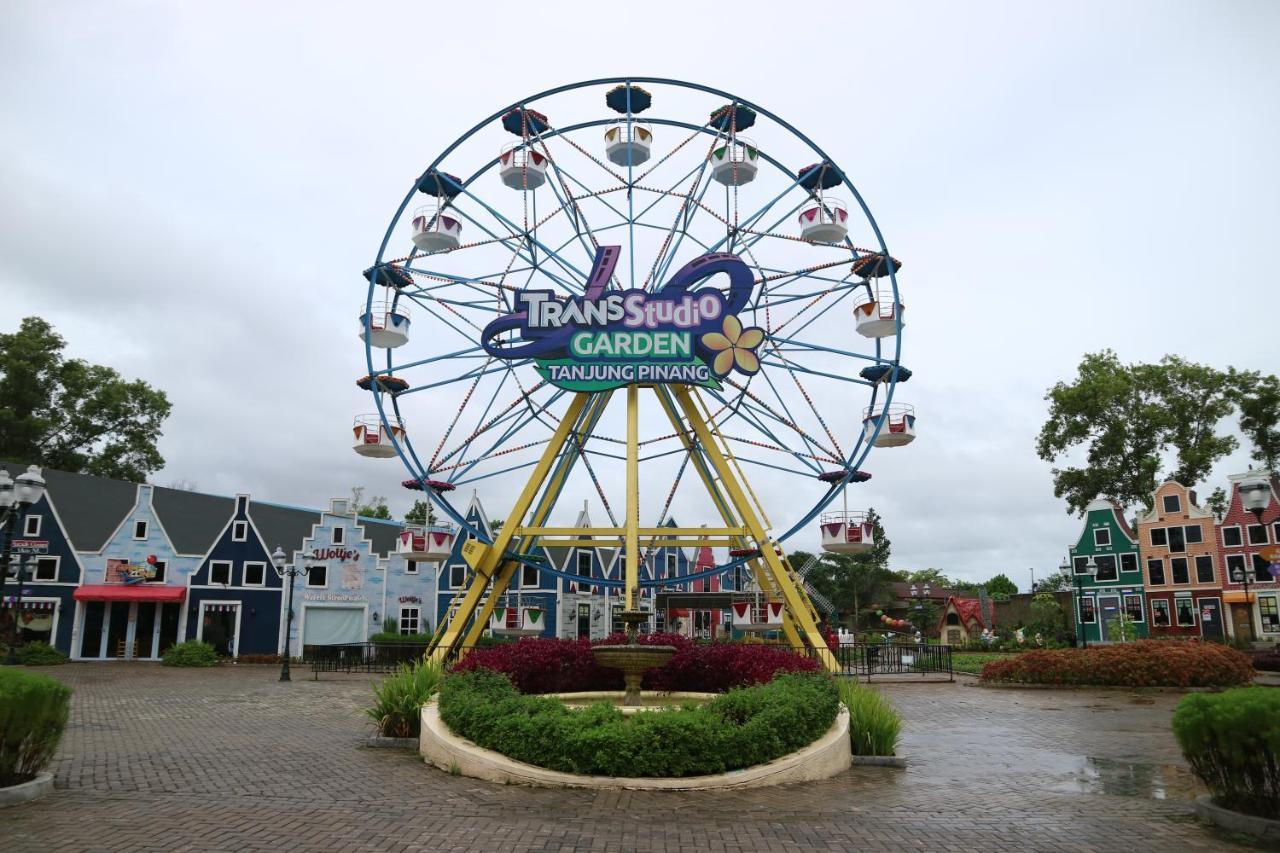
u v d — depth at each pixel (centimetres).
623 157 2997
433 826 988
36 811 1040
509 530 2723
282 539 5131
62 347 6100
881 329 2858
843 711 1534
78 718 1994
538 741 1237
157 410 6456
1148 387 6556
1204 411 6406
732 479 2742
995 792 1236
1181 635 5797
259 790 1185
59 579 4484
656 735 1212
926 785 1281
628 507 2622
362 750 1529
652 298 2648
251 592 4834
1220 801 1070
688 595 4578
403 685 1638
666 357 2619
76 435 6172
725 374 2605
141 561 4647
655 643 2050
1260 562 5534
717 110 2988
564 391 2853
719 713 1310
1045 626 6353
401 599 5109
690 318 2631
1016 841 962
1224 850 932
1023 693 2777
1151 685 2811
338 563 5012
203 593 4725
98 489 4909
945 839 964
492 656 1855
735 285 2680
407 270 2842
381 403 2752
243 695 2614
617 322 2642
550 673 1945
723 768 1221
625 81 2814
